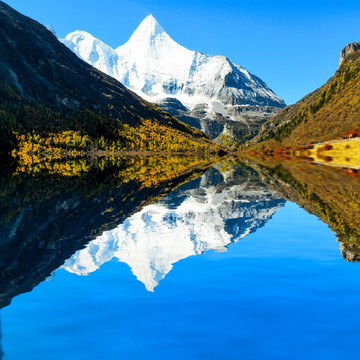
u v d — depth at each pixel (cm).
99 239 1958
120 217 2659
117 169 10031
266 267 1466
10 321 984
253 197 3825
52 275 1366
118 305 1088
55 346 851
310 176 6250
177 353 817
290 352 818
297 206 3150
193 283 1278
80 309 1060
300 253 1675
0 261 1560
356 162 10188
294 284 1260
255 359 792
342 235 2033
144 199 3741
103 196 3984
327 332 905
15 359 791
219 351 826
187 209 3061
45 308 1070
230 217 2680
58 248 1766
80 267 1472
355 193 3825
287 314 1014
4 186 5097
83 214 2783
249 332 909
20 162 13875
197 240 1945
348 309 1042
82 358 798
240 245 1844
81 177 6938
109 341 873
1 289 1230
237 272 1402
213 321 973
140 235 2059
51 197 3878
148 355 812
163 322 971
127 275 1367
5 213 2830
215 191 4475
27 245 1820
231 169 9631
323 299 1121
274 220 2534
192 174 7856
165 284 1270
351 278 1318
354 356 798
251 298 1134
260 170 8738
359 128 16288
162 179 6538
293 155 18625
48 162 14400
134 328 940
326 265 1484
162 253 1684
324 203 3259
